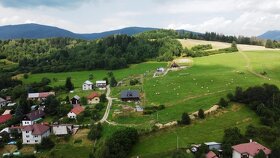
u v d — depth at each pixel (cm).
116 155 11525
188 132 13112
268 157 10425
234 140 11425
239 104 15288
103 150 11531
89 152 13250
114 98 19512
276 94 14588
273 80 19925
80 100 19212
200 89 19100
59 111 17650
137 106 17138
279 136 11944
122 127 14650
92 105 18362
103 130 14738
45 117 17738
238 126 13275
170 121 14412
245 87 18150
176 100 17525
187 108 15825
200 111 14288
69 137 14662
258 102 14562
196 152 11006
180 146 11856
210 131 13012
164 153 11512
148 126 14188
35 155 13638
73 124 15950
